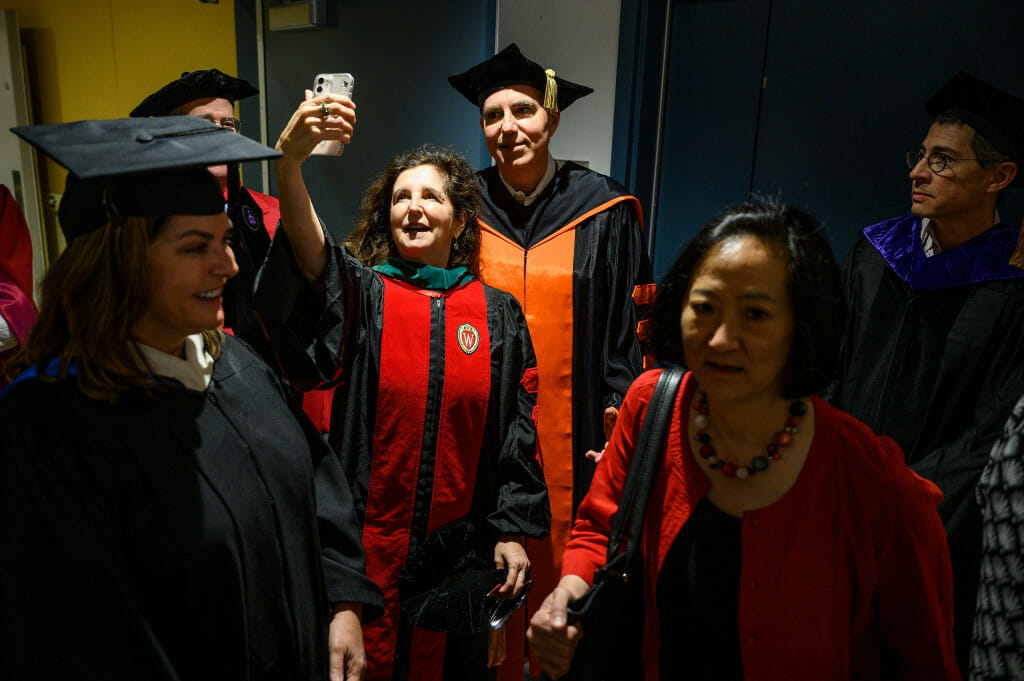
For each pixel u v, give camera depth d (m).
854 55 2.66
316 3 3.18
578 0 2.89
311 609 1.21
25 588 0.90
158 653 0.95
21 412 0.95
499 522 1.76
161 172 0.99
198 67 3.65
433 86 2.90
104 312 0.99
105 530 0.95
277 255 1.46
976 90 1.86
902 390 2.01
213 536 1.02
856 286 2.18
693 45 3.05
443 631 1.58
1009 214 2.36
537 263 2.27
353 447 1.69
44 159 4.22
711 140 3.07
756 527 1.03
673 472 1.11
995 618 1.05
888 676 1.13
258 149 1.13
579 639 1.10
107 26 3.86
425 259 1.83
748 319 0.94
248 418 1.17
